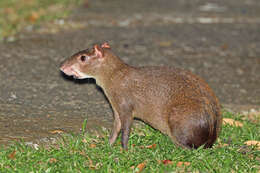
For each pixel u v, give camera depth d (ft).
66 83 29.78
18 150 18.47
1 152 18.04
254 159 18.95
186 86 19.15
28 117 23.09
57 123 22.47
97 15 54.60
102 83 20.52
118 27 49.44
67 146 19.48
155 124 19.76
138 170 17.40
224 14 62.69
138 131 21.85
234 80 33.32
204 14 61.62
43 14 50.57
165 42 43.86
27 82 29.40
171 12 61.36
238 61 38.63
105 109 25.48
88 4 61.87
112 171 17.31
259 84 32.78
